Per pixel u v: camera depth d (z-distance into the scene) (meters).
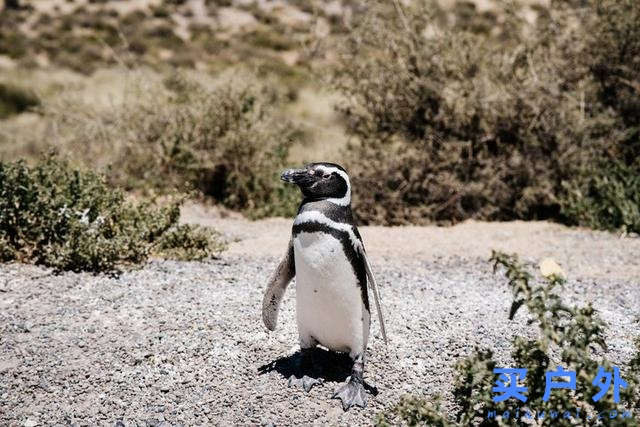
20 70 23.33
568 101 10.09
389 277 6.63
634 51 10.24
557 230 9.09
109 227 6.73
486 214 10.01
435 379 4.63
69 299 5.55
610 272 7.21
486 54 10.45
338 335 4.45
